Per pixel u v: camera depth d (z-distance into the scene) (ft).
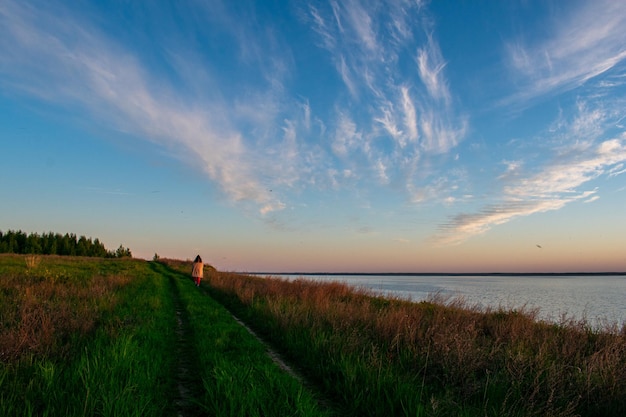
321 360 22.20
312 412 14.76
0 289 41.24
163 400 16.24
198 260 81.00
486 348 24.18
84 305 34.58
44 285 44.88
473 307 44.11
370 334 28.68
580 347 24.95
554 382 17.67
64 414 13.34
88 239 314.35
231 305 51.83
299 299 50.08
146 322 31.73
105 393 14.64
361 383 18.12
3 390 15.05
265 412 14.44
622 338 26.35
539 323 35.01
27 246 259.39
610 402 17.16
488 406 16.85
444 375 19.92
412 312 35.22
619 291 164.86
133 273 89.25
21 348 20.06
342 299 55.26
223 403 15.16
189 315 39.60
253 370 19.63
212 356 22.25
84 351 21.25
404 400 16.35
